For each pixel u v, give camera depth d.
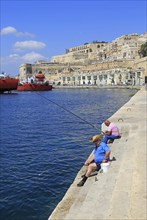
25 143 23.66
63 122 36.12
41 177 14.87
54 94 114.75
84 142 23.34
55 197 12.37
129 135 15.90
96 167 10.52
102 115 42.53
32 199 12.22
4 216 10.90
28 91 134.12
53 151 20.52
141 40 180.38
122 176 9.18
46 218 10.66
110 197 7.98
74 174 15.19
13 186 13.69
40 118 41.69
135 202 7.26
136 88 127.88
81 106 60.00
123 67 156.50
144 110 27.27
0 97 101.44
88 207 7.57
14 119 41.38
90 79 173.62
